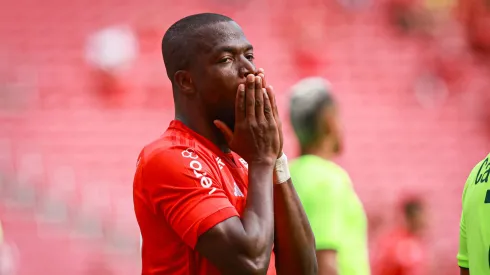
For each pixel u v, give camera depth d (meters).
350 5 60.56
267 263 9.73
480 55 58.81
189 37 10.51
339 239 15.83
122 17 58.97
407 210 35.72
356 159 54.62
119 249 45.50
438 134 56.19
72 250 44.84
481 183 11.46
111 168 51.59
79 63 56.69
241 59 10.45
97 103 54.22
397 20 60.44
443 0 59.91
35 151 51.59
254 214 9.88
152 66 55.38
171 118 54.19
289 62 57.62
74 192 48.50
